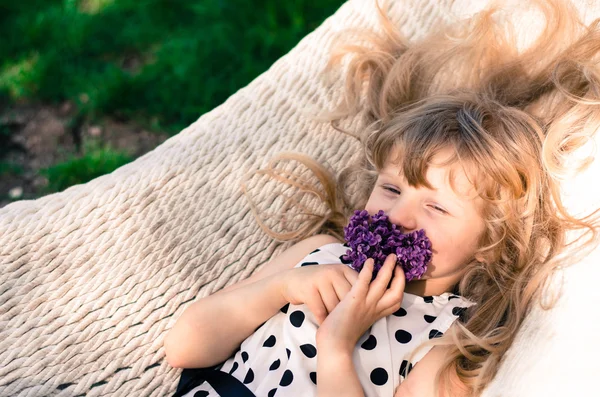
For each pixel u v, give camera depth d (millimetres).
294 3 3473
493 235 1590
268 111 1960
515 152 1600
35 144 3107
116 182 1782
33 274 1646
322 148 1955
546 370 1263
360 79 2004
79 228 1707
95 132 3162
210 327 1668
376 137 1767
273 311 1655
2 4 3670
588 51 1735
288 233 1894
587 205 1532
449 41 1944
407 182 1567
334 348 1477
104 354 1689
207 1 3541
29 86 3301
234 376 1639
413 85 1956
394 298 1534
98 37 3547
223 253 1835
